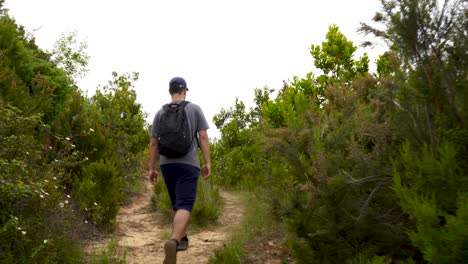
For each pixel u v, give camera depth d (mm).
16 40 7281
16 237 3541
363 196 3127
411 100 2658
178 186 4180
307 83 8250
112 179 5793
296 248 3318
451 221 1814
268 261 4273
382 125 3160
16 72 6969
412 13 2527
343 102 4922
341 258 3082
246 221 5805
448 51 2463
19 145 3965
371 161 3107
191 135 4273
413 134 2672
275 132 4180
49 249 3719
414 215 2104
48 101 6336
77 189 5863
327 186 3109
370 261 2857
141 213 7320
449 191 2115
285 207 3412
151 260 4727
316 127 4043
